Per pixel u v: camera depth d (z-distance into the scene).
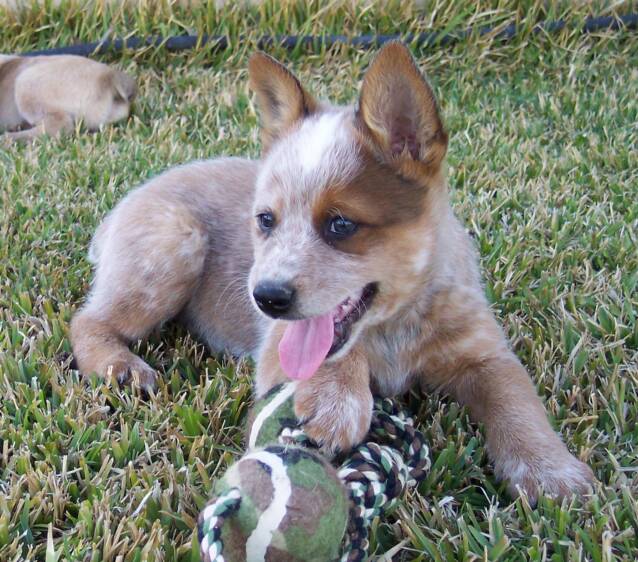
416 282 0.61
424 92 0.58
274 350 0.63
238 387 0.66
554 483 0.56
